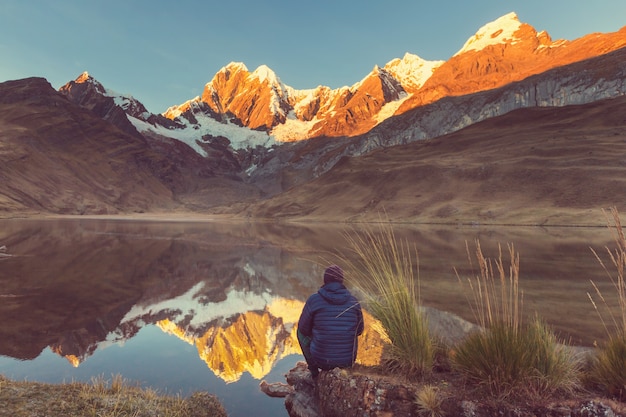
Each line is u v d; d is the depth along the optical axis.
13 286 11.70
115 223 79.19
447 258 17.67
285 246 26.94
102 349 6.39
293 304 10.05
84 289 11.52
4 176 124.88
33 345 6.50
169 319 8.47
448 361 4.00
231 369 5.55
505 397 3.20
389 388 3.48
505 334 3.37
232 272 15.27
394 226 59.59
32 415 3.25
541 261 16.62
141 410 3.65
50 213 124.50
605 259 17.14
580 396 3.23
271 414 4.14
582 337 6.29
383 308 4.23
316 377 4.14
